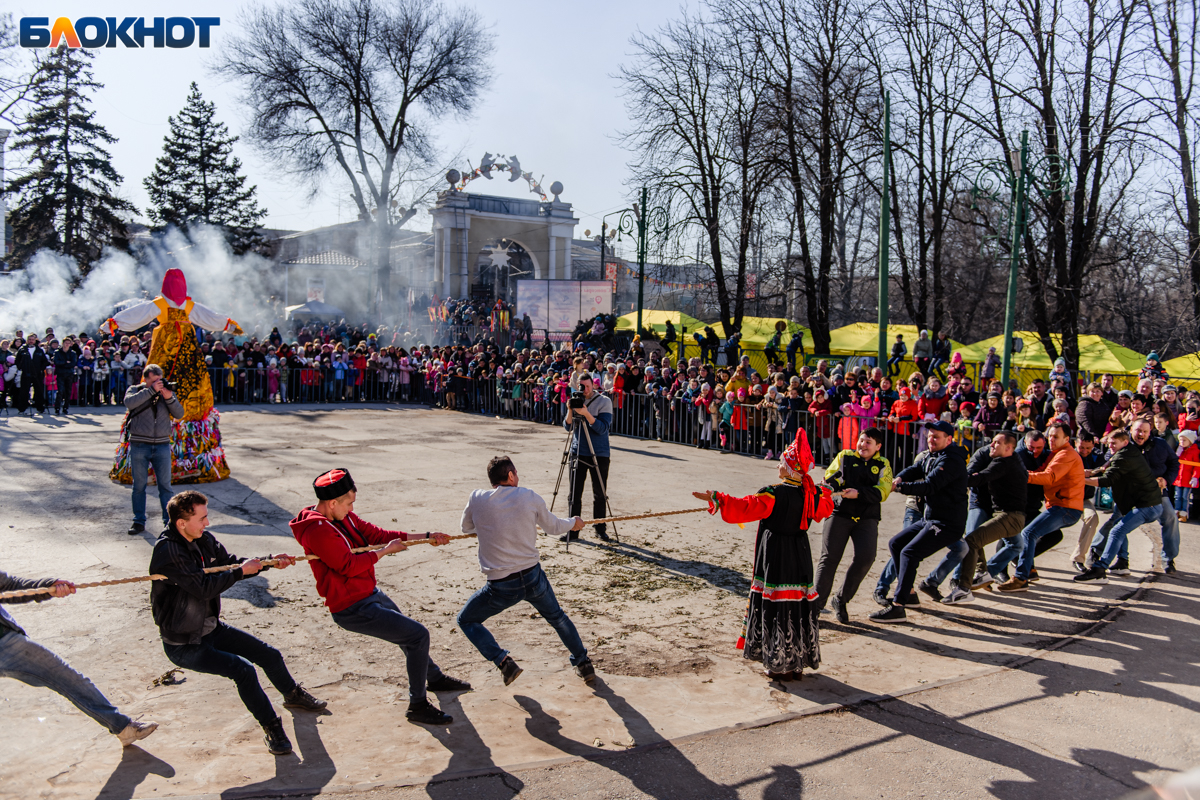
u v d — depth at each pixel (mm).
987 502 7453
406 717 4555
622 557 8172
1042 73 20578
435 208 40219
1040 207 20578
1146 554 9203
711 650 5785
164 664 5168
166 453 8516
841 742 4465
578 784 3930
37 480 10703
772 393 15156
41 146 41375
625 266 32500
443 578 7156
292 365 23656
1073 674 5555
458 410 23094
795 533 5281
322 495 4609
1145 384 13023
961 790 4000
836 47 22438
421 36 34750
